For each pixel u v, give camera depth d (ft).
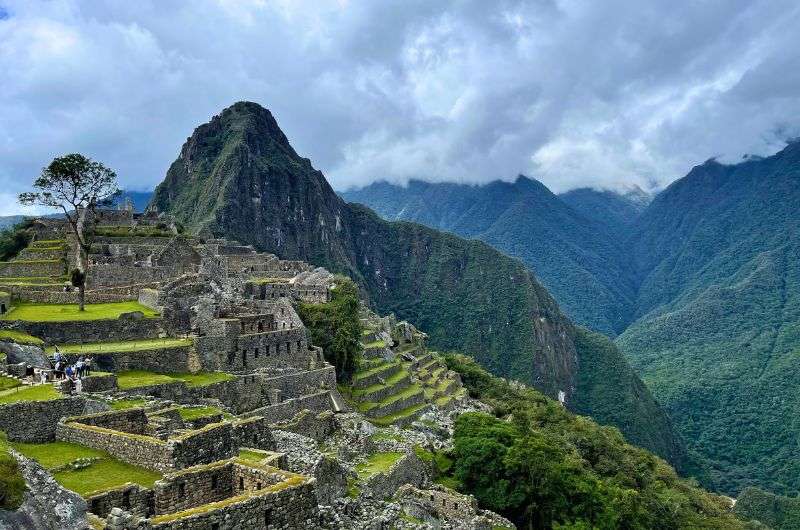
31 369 156.25
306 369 261.65
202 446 106.93
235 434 121.19
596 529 241.76
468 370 617.21
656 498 416.87
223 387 208.44
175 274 321.11
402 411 316.19
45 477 81.61
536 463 229.45
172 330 233.35
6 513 71.20
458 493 198.80
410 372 414.00
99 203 303.07
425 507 169.58
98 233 463.83
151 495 91.15
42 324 207.41
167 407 147.33
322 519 111.86
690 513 423.64
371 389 319.06
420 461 209.67
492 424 267.18
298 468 128.47
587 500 249.75
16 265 362.33
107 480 96.84
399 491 174.19
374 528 129.39
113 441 106.32
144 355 204.33
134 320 225.76
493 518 189.67
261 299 319.27
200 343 221.46
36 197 286.66
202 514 80.69
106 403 135.03
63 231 472.44
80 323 214.07
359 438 202.08
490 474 228.63
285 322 271.69
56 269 367.45
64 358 176.65
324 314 314.76
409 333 603.26
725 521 456.45
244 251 597.11
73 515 78.54
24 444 111.34
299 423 191.21
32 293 261.44
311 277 433.07
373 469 176.24
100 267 304.09
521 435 269.85
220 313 258.78
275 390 228.02
